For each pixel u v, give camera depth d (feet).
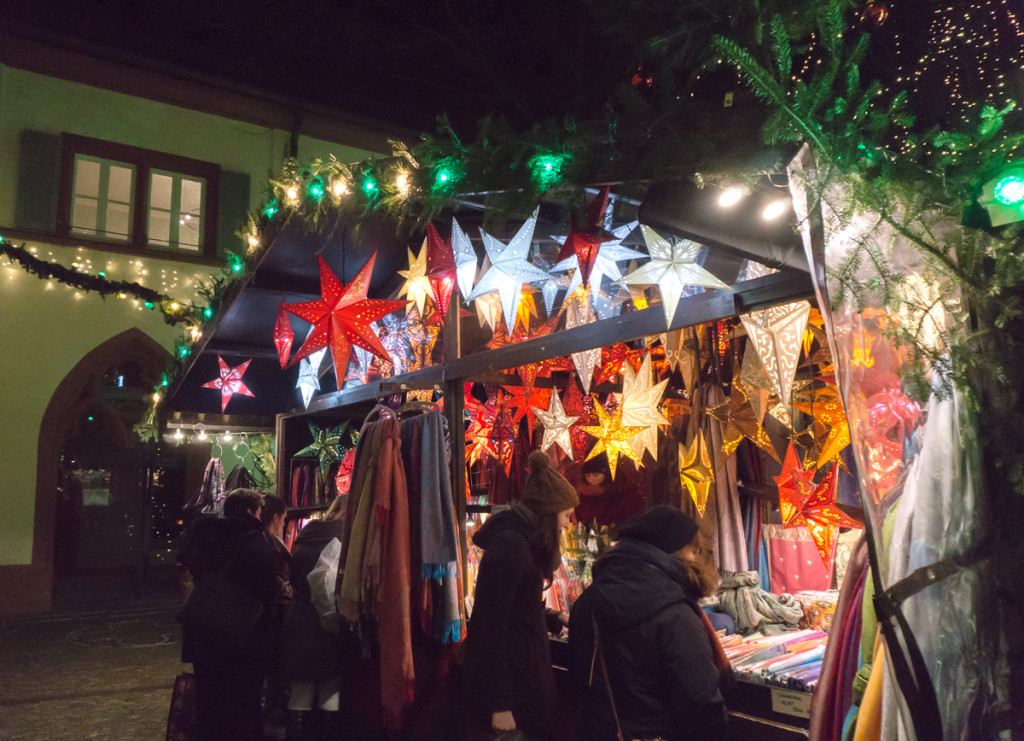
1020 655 4.89
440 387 12.75
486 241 8.74
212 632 12.93
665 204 6.67
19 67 36.27
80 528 39.75
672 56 6.42
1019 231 5.09
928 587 5.00
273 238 13.01
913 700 4.79
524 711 9.03
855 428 5.07
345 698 12.62
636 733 7.50
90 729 18.07
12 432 34.86
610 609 7.74
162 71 38.81
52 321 36.17
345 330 10.30
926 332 5.41
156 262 38.81
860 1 6.27
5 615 33.50
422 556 11.04
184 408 20.21
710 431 12.12
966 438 5.25
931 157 5.45
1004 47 6.08
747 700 8.59
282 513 16.05
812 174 5.25
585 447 14.84
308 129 42.98
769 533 12.55
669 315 7.79
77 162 37.70
